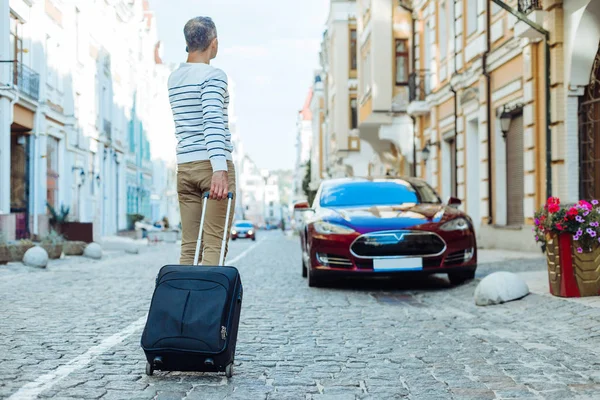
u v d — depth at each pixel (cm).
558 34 1420
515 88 1714
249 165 16400
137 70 5025
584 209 793
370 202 1112
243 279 1238
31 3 2564
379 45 2828
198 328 429
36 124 2609
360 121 3262
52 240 1842
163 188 6412
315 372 484
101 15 3788
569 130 1408
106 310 795
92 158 3588
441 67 2433
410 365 511
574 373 483
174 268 444
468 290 980
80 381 443
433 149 2558
